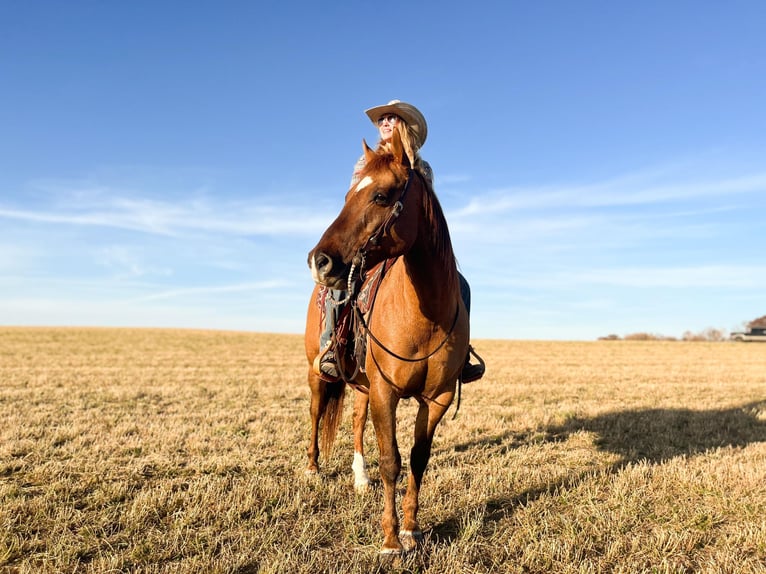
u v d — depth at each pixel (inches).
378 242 136.4
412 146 150.2
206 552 158.4
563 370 787.4
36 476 227.1
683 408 428.8
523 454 271.7
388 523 159.0
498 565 154.7
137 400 454.0
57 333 1841.8
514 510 193.5
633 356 1206.9
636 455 274.2
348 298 142.6
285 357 1022.4
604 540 170.7
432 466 253.1
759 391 555.8
